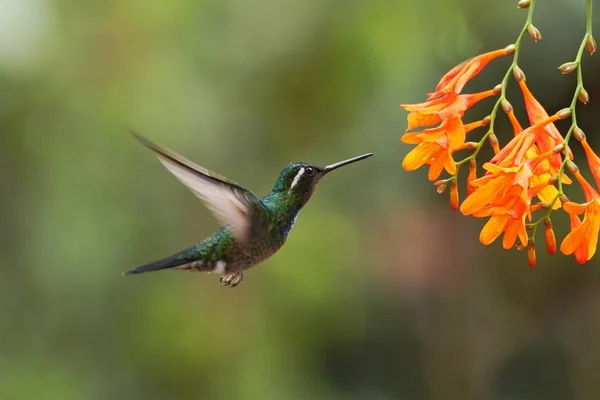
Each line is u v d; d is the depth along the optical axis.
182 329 10.41
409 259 10.70
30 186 10.62
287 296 10.63
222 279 5.70
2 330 10.52
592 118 8.02
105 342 10.64
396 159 9.96
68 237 10.62
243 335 10.51
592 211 4.25
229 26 10.13
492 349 10.57
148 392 10.46
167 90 10.40
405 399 10.98
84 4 10.13
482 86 8.11
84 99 10.31
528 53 7.87
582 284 9.98
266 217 5.56
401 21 9.29
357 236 10.74
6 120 10.21
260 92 10.16
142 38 10.30
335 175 10.37
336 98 9.84
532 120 4.48
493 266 10.41
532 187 4.28
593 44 4.39
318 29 9.70
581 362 10.12
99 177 10.65
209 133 10.52
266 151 10.48
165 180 10.77
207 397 10.38
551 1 7.77
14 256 10.63
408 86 9.41
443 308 10.72
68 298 10.66
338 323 10.95
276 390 10.48
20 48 9.43
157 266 5.54
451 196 4.42
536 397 10.38
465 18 8.55
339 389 11.30
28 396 10.20
